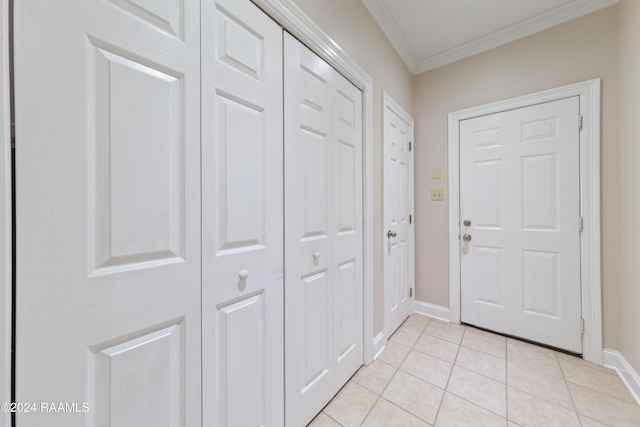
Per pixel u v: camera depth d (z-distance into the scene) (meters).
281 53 1.10
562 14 1.84
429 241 2.50
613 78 1.68
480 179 2.21
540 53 1.94
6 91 0.49
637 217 1.42
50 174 0.55
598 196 1.71
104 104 0.62
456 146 2.33
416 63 2.48
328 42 1.33
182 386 0.77
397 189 2.22
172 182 0.75
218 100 0.86
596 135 1.72
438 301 2.45
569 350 1.83
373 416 1.28
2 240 0.49
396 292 2.20
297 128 1.18
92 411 0.60
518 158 2.03
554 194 1.89
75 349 0.58
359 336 1.67
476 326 2.24
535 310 1.97
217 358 0.87
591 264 1.74
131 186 0.66
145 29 0.68
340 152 1.50
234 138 0.91
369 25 1.75
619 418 1.25
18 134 0.51
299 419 1.18
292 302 1.16
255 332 1.00
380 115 1.91
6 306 0.50
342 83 1.51
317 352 1.31
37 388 0.53
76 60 0.58
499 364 1.71
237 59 0.92
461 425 1.22
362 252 1.71
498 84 2.13
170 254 0.75
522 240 2.02
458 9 1.84
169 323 0.75
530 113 1.98
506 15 1.89
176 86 0.75
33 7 0.52
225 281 0.89
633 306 1.46
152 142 0.70
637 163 1.42
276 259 1.08
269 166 1.05
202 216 0.82
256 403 1.00
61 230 0.56
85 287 0.59
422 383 1.52
